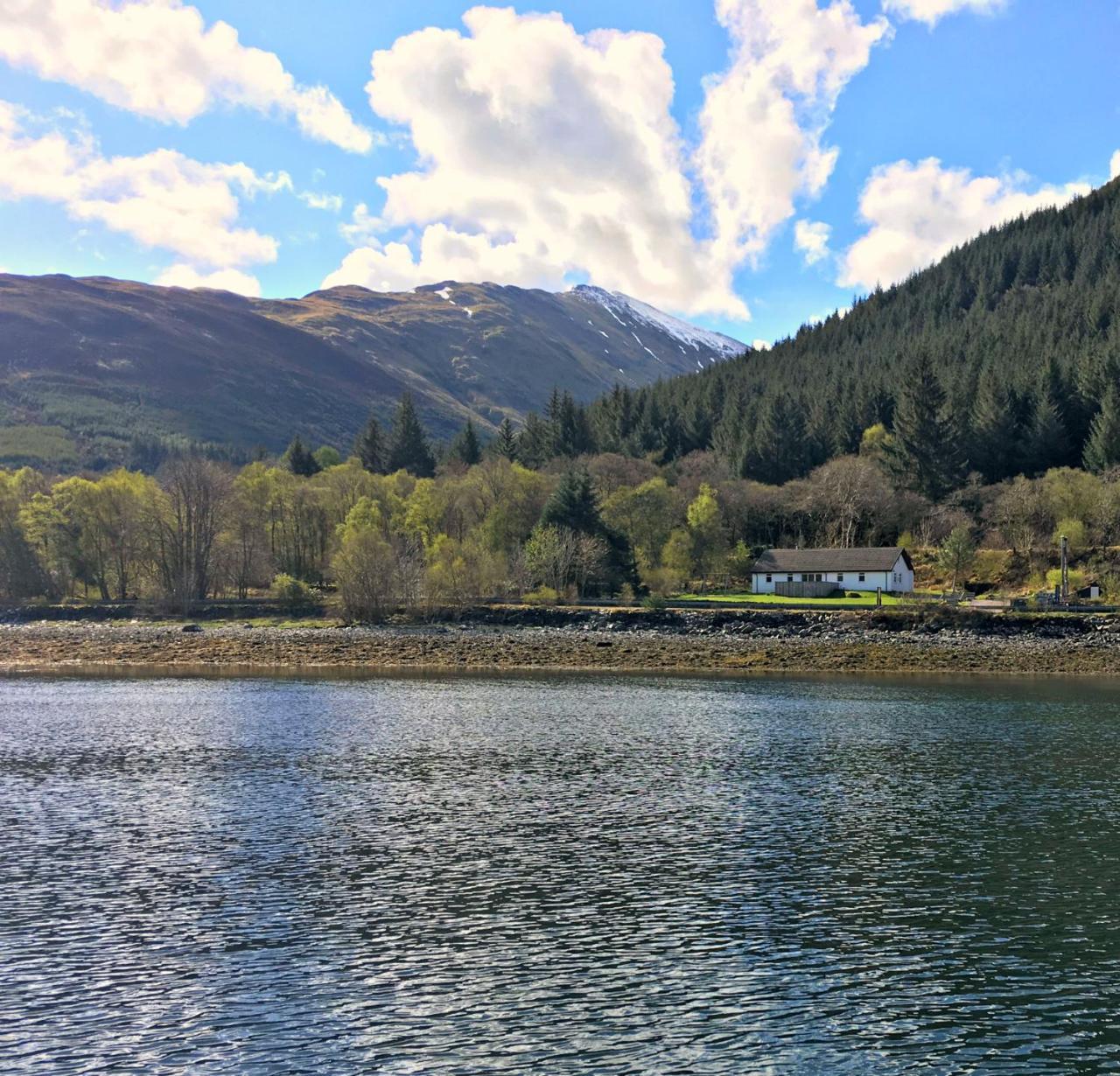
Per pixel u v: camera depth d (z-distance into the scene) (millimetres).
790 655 89250
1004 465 167125
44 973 23641
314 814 37250
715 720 59125
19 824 35750
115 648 96000
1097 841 34406
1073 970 24234
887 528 158625
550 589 120938
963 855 32812
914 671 83875
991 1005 22391
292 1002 22266
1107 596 111938
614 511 144000
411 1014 21734
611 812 37938
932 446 163500
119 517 133500
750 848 33531
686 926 26750
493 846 33500
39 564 130750
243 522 136750
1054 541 133250
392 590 114750
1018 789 41844
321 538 149875
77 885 29422
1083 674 81625
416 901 28344
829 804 39312
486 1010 21922
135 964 24125
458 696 69188
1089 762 47219
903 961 24656
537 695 69750
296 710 62562
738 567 142500
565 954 24828
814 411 197750
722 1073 19484
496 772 44812
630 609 108875
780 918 27375
